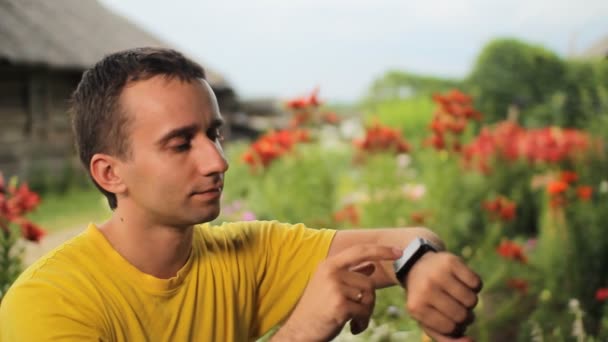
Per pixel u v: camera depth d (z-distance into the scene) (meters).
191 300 1.14
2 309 1.06
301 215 4.69
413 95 12.93
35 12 12.44
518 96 9.79
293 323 0.98
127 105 1.05
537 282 3.64
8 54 9.88
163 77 1.06
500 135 5.91
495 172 5.55
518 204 5.35
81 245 1.10
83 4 16.03
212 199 1.08
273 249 1.30
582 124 7.97
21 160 11.59
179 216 1.07
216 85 16.89
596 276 3.66
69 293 1.04
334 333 0.96
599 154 5.19
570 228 3.84
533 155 5.62
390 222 4.54
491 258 4.02
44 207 9.55
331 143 8.12
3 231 2.75
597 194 4.64
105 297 1.06
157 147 1.04
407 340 2.19
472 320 0.97
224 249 1.24
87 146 1.11
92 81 1.10
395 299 2.50
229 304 1.20
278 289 1.30
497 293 3.59
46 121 12.34
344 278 0.98
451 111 5.18
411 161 6.63
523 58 9.79
